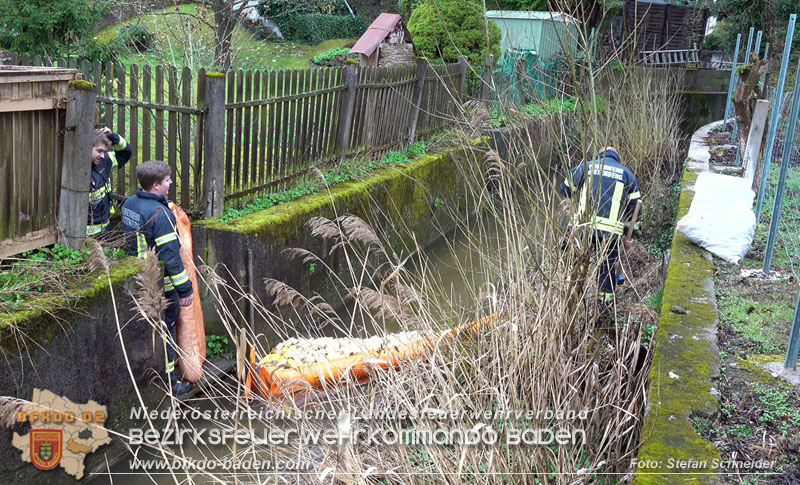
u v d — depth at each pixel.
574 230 3.94
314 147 7.76
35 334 3.99
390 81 9.19
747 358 4.27
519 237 4.25
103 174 5.54
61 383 4.20
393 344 4.34
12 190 4.33
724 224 6.31
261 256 6.09
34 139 4.44
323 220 4.49
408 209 9.02
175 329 5.30
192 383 5.39
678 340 4.41
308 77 7.36
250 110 6.53
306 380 4.55
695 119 21.22
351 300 7.81
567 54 3.97
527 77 5.34
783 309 5.04
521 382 3.69
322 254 7.18
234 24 12.21
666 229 8.83
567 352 3.96
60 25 9.93
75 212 4.68
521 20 14.10
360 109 8.54
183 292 5.12
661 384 3.85
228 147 6.34
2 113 4.17
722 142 12.94
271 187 7.06
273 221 6.27
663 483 3.03
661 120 12.08
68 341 4.23
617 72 11.47
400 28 12.91
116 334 4.62
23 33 9.70
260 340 6.11
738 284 5.61
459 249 9.81
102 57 10.37
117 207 6.25
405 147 10.00
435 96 10.69
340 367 4.54
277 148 7.06
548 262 4.22
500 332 3.97
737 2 20.20
